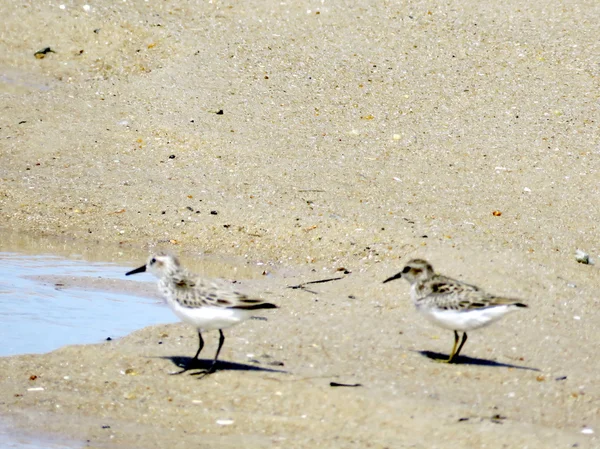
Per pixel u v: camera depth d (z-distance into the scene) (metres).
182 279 10.71
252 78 22.17
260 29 24.38
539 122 20.72
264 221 16.53
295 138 19.78
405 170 18.58
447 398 10.33
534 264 14.64
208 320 10.47
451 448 9.34
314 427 9.79
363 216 16.61
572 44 24.00
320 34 24.22
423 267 11.30
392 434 9.62
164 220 16.70
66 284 14.29
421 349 11.78
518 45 23.81
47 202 17.25
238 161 18.84
